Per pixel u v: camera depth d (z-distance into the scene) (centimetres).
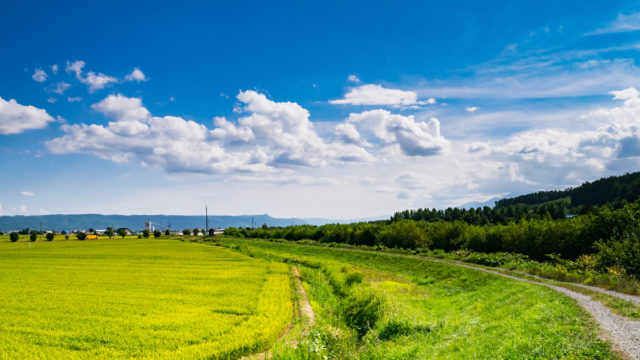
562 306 1617
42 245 10138
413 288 3481
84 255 6800
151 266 5069
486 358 1211
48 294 2966
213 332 1969
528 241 5353
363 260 6638
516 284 2823
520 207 15162
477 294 2970
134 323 2133
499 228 6138
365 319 2267
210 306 2556
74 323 2125
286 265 5328
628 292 2017
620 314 1421
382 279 4069
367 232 9056
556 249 4928
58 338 1866
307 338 1733
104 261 5734
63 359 1605
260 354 1720
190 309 2466
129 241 12888
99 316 2286
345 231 10219
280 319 2223
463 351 1361
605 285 2377
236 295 2952
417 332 1872
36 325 2088
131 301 2711
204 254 7275
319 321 2238
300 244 10456
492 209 13938
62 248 8850
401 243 7738
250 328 2044
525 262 4584
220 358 1650
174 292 3081
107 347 1755
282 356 1544
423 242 7412
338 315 2545
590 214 4962
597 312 1462
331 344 1748
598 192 16850
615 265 2916
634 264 2786
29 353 1670
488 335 1488
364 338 1972
